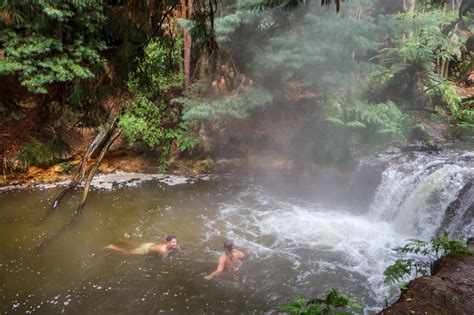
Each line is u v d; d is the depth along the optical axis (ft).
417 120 34.94
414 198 24.35
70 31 28.99
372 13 42.16
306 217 26.99
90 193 30.14
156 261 20.61
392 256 21.40
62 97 33.42
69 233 23.66
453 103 35.60
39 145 32.01
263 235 24.07
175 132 34.81
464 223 21.30
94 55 27.94
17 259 20.56
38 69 29.07
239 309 16.79
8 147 31.89
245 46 32.07
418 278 12.30
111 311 16.55
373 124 31.76
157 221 25.73
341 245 22.84
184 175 34.91
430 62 35.55
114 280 18.83
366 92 35.70
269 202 29.68
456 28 42.37
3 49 28.76
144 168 35.14
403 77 36.60
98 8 27.09
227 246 19.83
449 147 30.83
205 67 34.30
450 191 22.61
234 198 30.32
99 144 31.94
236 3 28.63
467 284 11.79
